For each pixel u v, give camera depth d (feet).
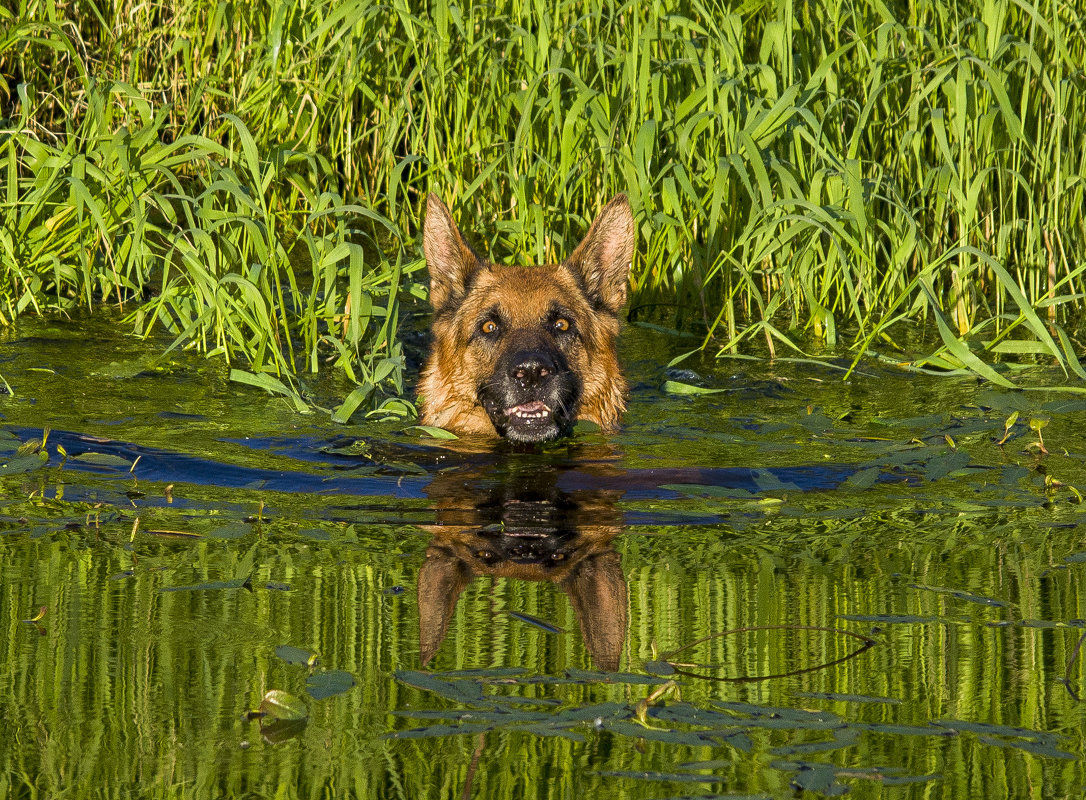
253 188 57.72
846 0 60.59
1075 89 58.85
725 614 25.21
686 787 18.40
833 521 32.14
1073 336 55.42
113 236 56.18
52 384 44.32
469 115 65.92
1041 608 25.61
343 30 59.62
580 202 63.82
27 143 52.08
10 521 30.94
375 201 68.33
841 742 19.71
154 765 18.92
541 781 18.58
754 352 53.57
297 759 19.22
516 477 36.27
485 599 26.05
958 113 54.65
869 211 56.24
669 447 40.04
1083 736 20.01
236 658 22.82
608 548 29.76
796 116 56.13
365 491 34.63
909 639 23.99
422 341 56.08
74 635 23.77
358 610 25.35
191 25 71.10
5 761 19.01
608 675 21.95
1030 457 37.93
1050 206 58.49
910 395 46.29
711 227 53.57
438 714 20.74
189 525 30.99
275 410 43.47
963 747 19.72
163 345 51.03
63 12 70.74
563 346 42.75
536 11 63.10
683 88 62.18
